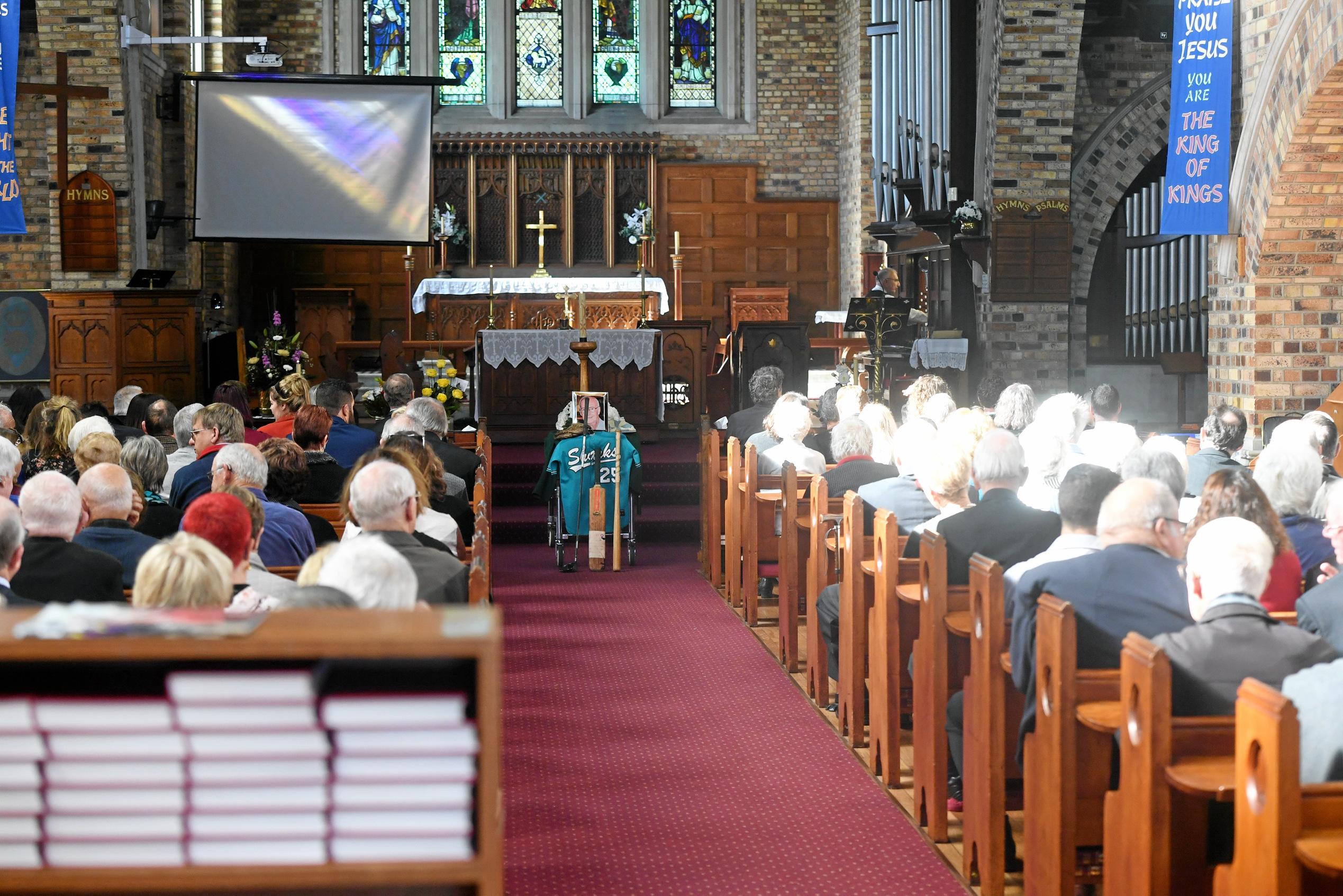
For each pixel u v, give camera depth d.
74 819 2.04
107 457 5.99
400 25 20.34
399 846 2.05
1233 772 3.00
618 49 20.78
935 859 4.62
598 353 13.40
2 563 3.83
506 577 9.86
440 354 16.03
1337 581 3.72
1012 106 13.16
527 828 4.95
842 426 7.20
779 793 5.32
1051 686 3.63
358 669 2.15
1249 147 10.05
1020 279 13.37
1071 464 6.00
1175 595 3.74
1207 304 13.66
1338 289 9.99
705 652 7.63
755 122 20.62
